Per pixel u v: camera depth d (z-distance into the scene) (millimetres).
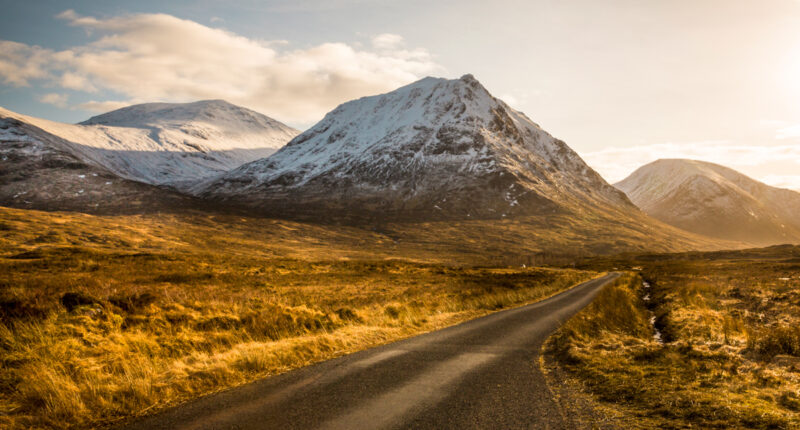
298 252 167750
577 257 180375
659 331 18578
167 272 51625
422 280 52625
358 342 14117
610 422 6625
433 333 16250
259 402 7992
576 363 10883
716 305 25953
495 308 25828
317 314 18000
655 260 162375
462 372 10078
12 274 44250
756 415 6535
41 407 7660
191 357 11406
